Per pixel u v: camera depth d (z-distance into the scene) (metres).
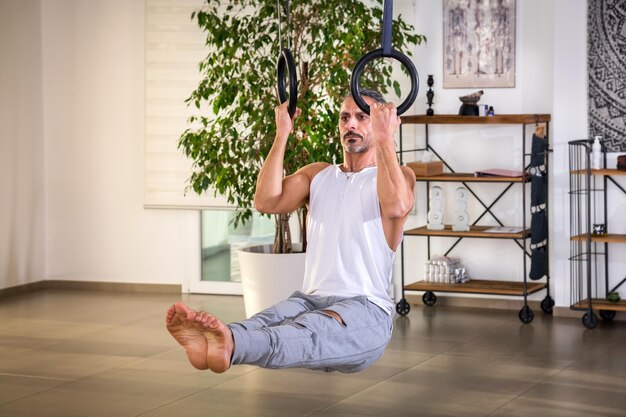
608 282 7.43
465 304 7.99
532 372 5.80
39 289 8.99
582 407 5.07
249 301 6.81
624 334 6.83
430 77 7.75
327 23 6.66
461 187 7.93
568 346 6.46
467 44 7.78
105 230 8.88
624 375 5.70
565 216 7.44
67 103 8.91
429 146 7.98
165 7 8.37
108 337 6.85
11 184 8.71
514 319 7.41
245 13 8.16
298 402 5.21
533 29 7.62
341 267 3.38
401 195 3.22
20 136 8.79
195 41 8.30
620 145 7.29
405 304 7.62
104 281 8.91
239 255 6.85
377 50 3.23
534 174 7.30
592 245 7.47
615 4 7.23
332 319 3.14
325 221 3.44
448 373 5.80
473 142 7.86
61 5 8.86
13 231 8.73
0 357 6.27
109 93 8.78
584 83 7.34
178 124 8.41
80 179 8.93
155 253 8.75
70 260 9.01
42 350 6.46
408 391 5.41
